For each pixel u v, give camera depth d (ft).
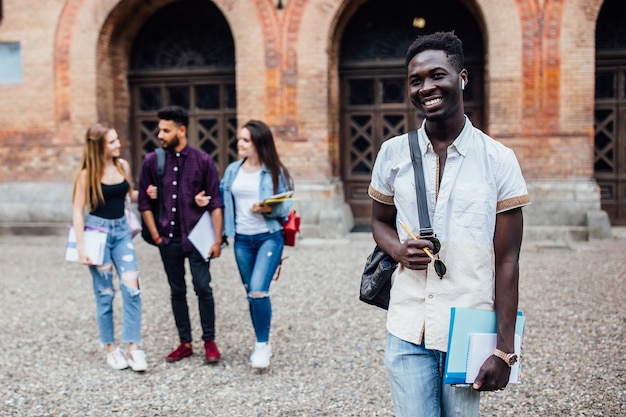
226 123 41.24
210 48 41.34
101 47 39.83
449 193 7.55
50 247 36.17
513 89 35.12
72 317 21.36
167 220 16.39
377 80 39.68
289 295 23.63
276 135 37.60
